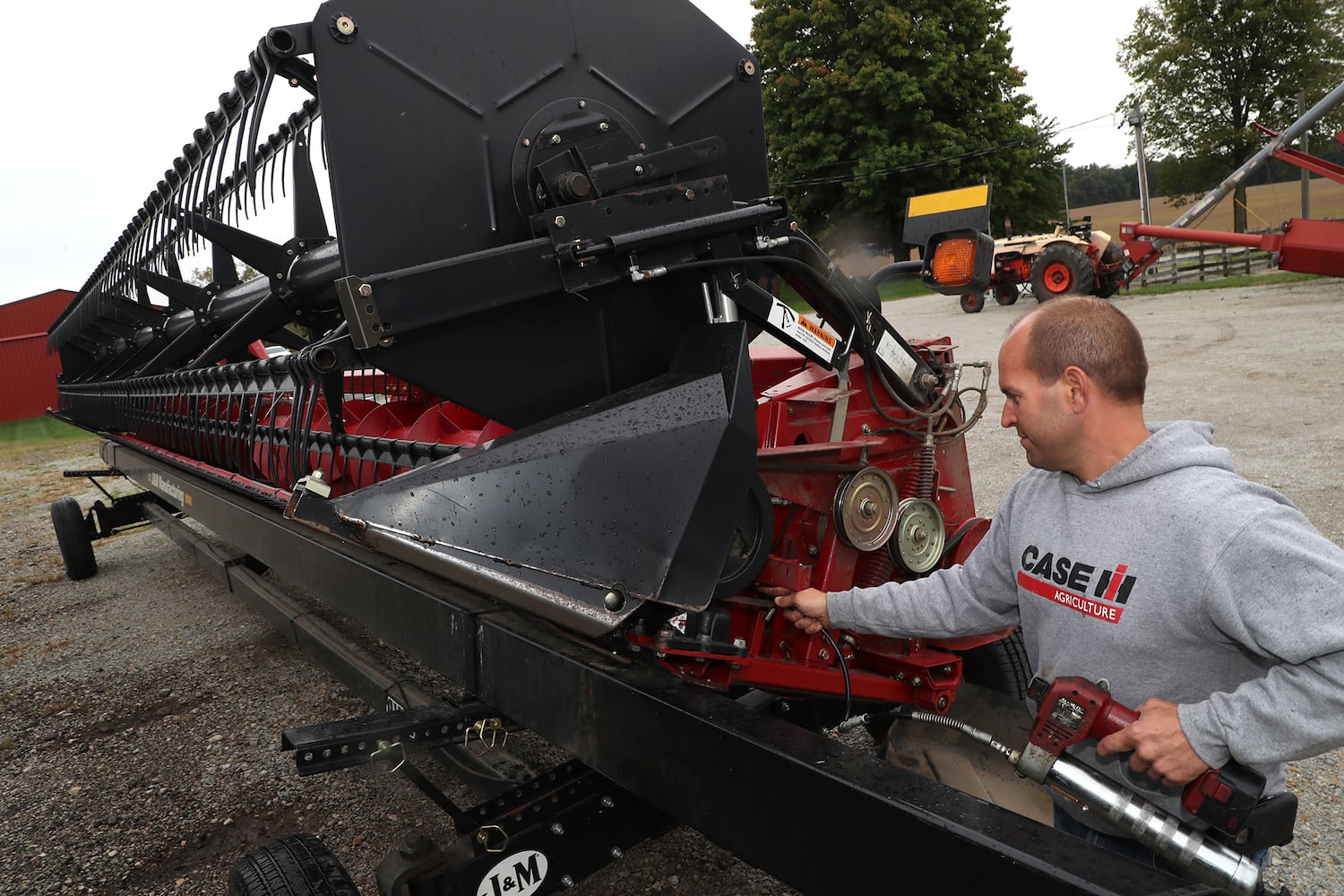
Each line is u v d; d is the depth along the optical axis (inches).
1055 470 58.7
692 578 63.1
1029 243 764.0
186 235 154.6
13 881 111.5
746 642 92.3
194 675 178.1
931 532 100.8
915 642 98.1
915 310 917.8
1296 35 1333.7
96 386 255.9
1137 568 53.1
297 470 109.2
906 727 101.2
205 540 185.2
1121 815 50.8
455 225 71.6
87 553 259.6
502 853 69.3
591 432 68.1
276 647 190.2
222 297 151.3
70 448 698.8
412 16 68.8
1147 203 933.2
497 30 72.7
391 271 69.0
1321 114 563.8
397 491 68.2
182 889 107.7
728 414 66.4
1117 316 55.1
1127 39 1469.0
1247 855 50.6
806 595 78.1
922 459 101.4
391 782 129.3
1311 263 520.4
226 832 119.5
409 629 84.4
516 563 64.1
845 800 49.4
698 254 78.0
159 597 237.6
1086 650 56.4
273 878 68.1
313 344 89.6
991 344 564.7
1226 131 1370.6
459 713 75.5
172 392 181.5
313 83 75.1
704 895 98.3
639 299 78.6
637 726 61.7
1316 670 45.3
